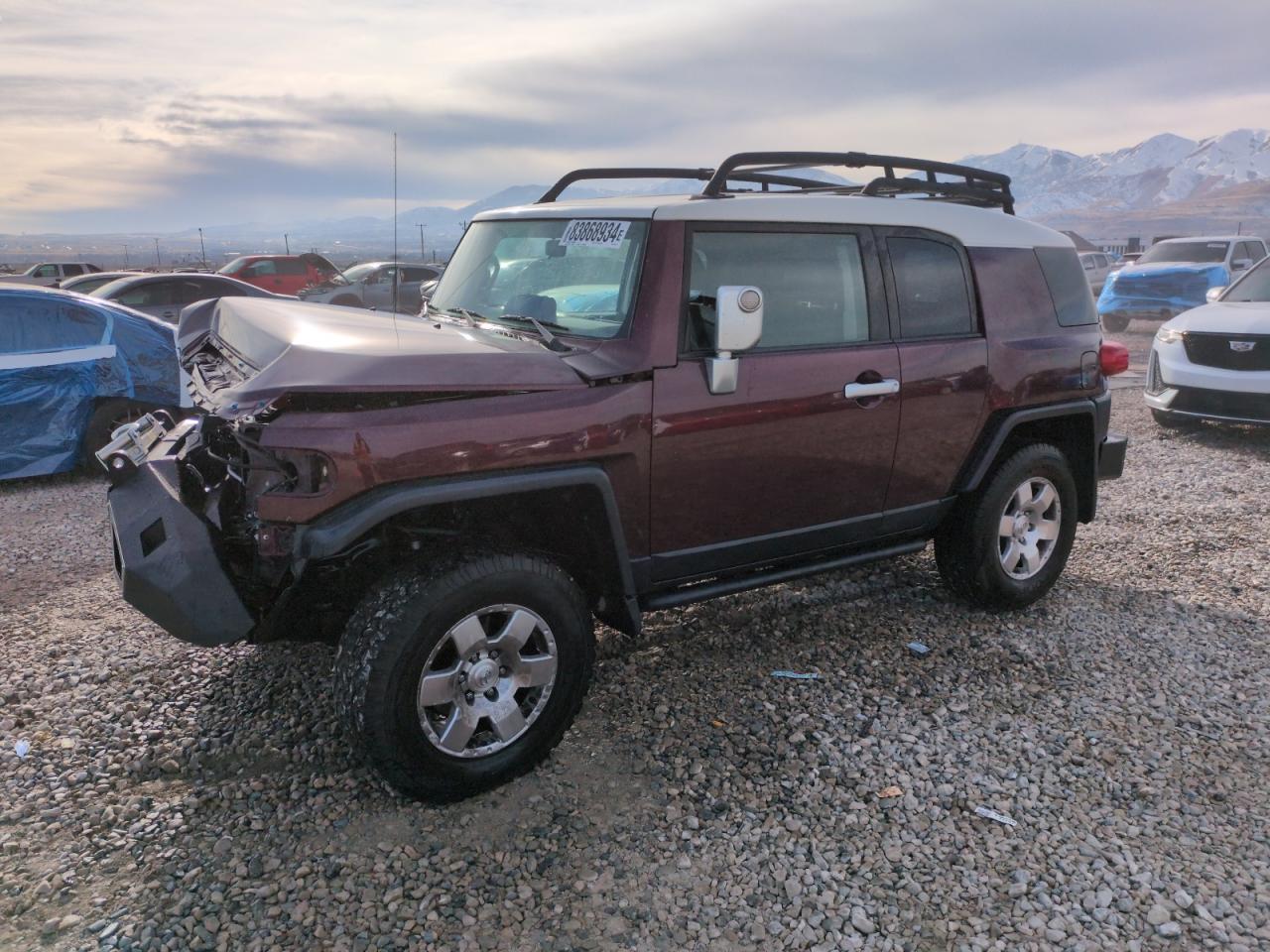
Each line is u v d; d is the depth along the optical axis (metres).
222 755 3.27
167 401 7.48
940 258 4.07
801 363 3.53
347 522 2.67
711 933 2.49
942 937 2.48
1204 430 9.12
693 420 3.27
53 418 7.07
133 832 2.84
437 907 2.56
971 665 4.04
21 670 3.88
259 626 2.98
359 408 2.72
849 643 4.26
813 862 2.77
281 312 3.57
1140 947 2.44
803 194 3.89
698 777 3.18
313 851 2.78
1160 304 17.20
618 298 3.26
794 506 3.69
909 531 4.20
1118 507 6.48
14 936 2.41
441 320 3.86
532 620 3.01
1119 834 2.91
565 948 2.43
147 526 3.05
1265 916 2.55
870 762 3.29
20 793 3.04
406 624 2.75
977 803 3.06
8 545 5.64
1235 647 4.26
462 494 2.81
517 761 3.06
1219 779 3.20
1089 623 4.51
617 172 4.65
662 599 3.53
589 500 3.12
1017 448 4.50
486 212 4.25
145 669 3.90
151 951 2.37
